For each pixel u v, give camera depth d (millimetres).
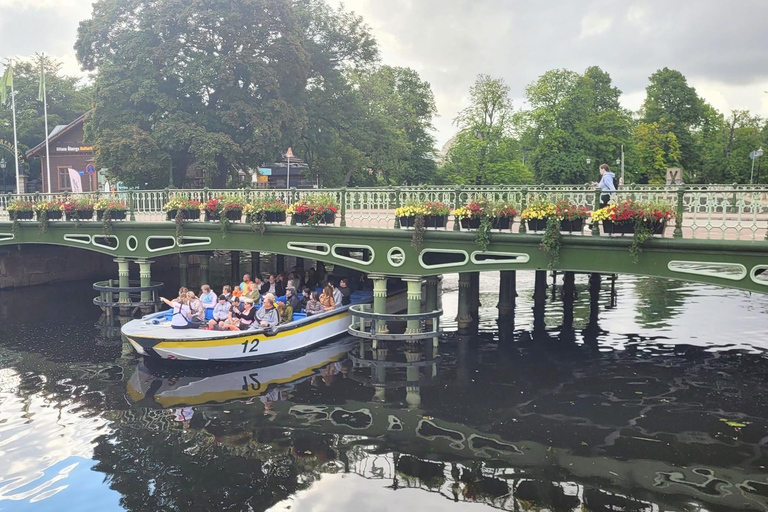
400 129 46219
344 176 34656
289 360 14383
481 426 10258
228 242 17391
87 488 8312
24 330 17688
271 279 18594
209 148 23578
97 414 10992
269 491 8195
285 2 25734
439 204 13930
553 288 23453
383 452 9312
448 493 8055
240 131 26406
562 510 7578
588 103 48562
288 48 25719
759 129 65688
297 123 26609
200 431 10188
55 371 13648
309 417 10773
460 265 13734
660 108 57250
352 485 8305
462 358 14328
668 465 8734
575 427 10148
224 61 24266
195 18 24625
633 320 18406
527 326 17641
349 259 15266
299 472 8719
